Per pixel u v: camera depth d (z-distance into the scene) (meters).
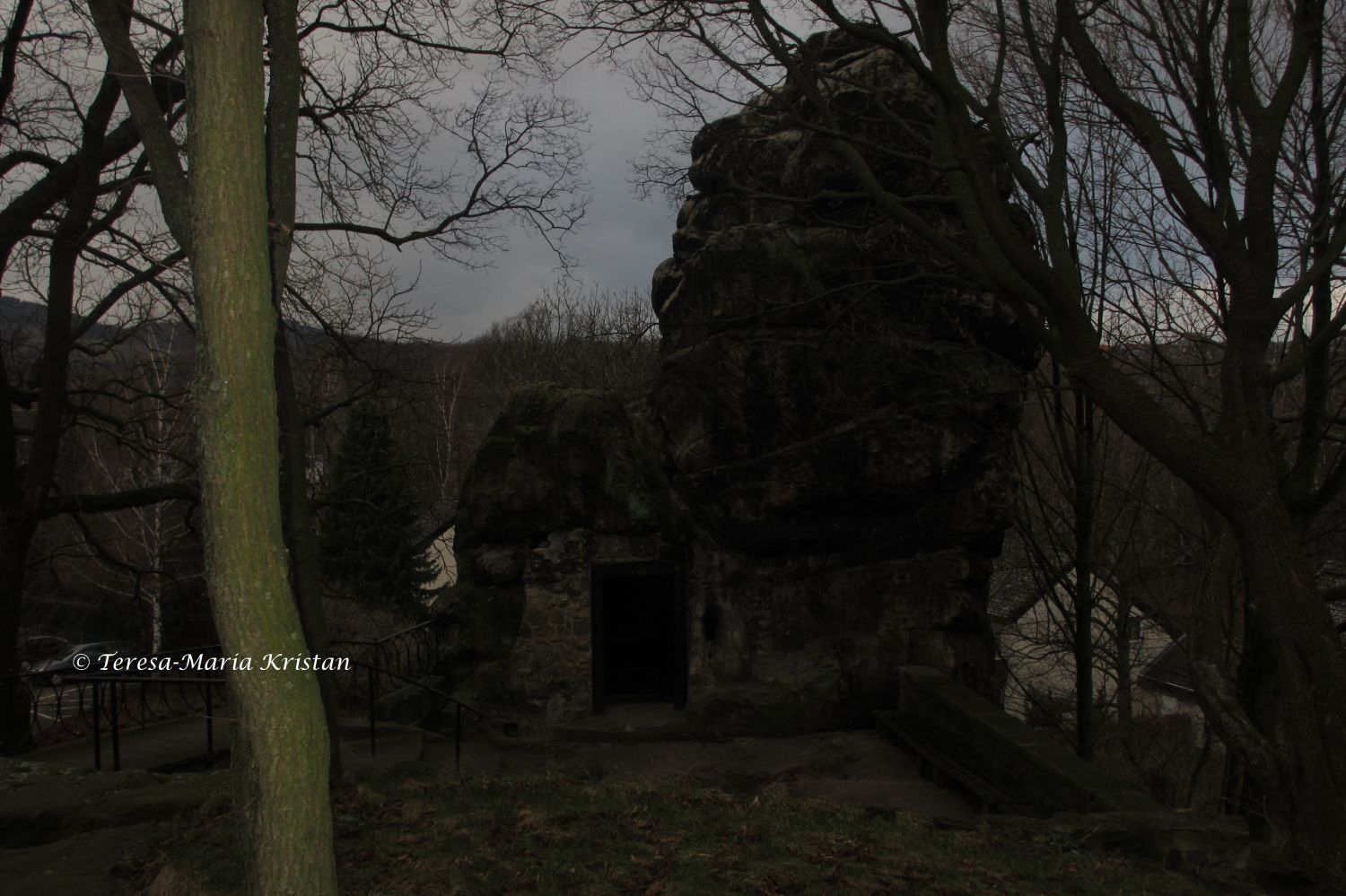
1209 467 7.46
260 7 3.50
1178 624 16.17
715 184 14.68
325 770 3.31
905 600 12.55
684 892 5.06
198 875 4.89
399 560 24.77
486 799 6.56
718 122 14.77
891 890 5.52
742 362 12.21
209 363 3.23
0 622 11.47
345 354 13.41
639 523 12.34
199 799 6.50
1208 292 12.75
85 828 6.15
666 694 13.20
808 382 12.20
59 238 11.26
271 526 3.25
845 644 12.49
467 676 12.34
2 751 9.79
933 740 11.12
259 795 3.16
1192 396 12.08
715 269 12.61
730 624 12.48
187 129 3.37
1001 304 12.50
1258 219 8.11
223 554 3.16
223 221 3.27
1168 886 6.32
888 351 12.18
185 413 15.68
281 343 6.98
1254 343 7.95
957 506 12.51
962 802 10.05
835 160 12.62
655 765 11.12
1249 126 8.33
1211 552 9.73
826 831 6.54
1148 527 17.44
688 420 12.47
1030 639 18.11
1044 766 8.80
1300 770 7.05
